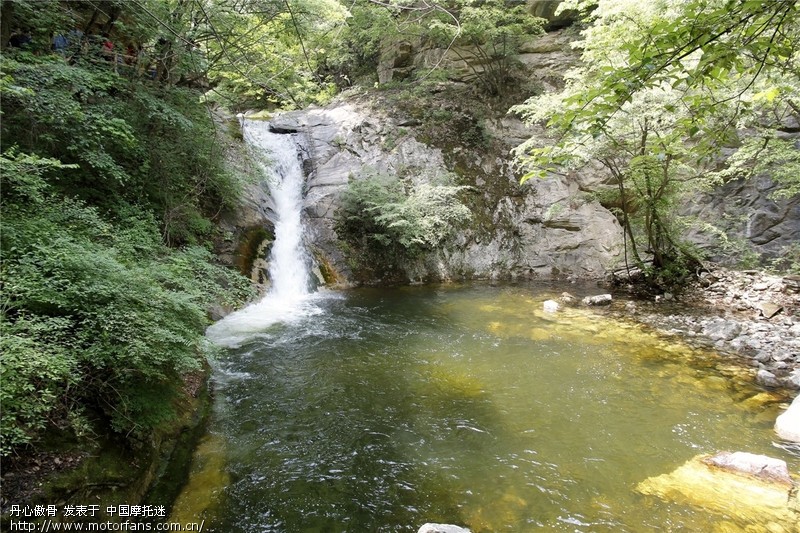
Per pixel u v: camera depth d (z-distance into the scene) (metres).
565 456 4.72
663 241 12.28
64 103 5.46
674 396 6.09
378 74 20.41
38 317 3.36
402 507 3.93
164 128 8.37
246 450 4.72
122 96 7.53
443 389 6.32
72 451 3.46
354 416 5.53
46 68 5.50
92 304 3.91
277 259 11.52
